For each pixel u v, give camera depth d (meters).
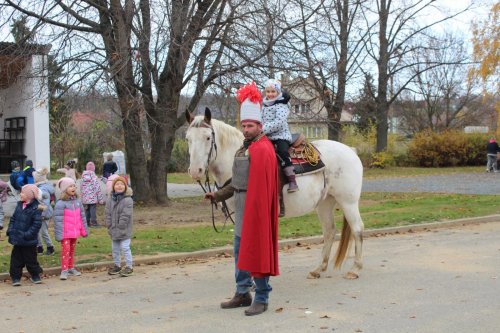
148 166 19.86
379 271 8.60
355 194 8.23
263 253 6.06
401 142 47.19
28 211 8.22
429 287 7.46
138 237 11.97
